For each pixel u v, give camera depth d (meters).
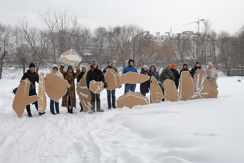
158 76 7.98
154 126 4.24
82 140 3.99
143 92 7.83
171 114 5.15
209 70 7.74
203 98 7.67
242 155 2.62
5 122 5.62
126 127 4.66
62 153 3.50
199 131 3.65
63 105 6.75
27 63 35.56
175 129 3.89
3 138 4.34
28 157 3.40
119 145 3.59
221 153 2.74
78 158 3.28
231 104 5.96
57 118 6.01
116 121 5.29
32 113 6.84
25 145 3.92
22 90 6.24
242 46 43.53
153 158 3.00
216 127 3.83
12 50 37.38
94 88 6.46
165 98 7.55
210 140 3.19
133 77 7.17
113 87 6.99
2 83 18.78
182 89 7.74
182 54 47.78
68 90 6.76
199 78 7.80
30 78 6.35
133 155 3.11
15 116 6.32
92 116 6.06
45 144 3.93
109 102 7.08
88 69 7.25
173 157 2.82
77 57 7.77
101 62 45.91
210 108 5.58
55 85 6.55
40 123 5.48
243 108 5.28
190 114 5.00
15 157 3.43
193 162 2.69
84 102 6.95
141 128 4.31
